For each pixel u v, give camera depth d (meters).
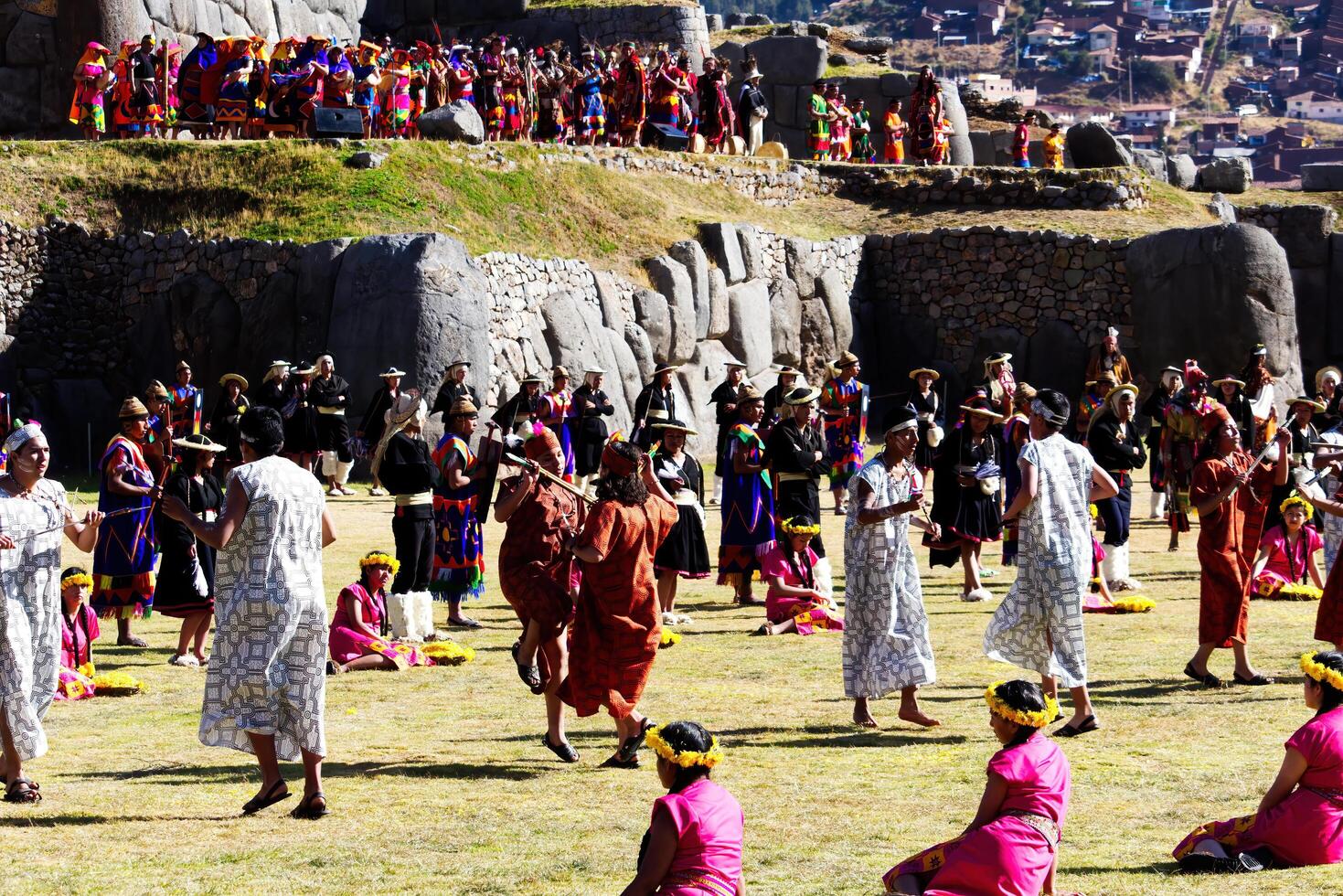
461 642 12.71
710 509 22.58
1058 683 9.52
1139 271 34.28
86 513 8.01
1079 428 16.78
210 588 11.78
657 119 37.25
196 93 31.45
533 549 8.52
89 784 8.09
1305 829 6.38
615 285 30.53
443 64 33.06
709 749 5.42
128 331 28.22
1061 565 8.85
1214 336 33.06
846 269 36.38
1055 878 6.10
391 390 22.86
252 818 7.41
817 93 41.00
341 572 15.84
